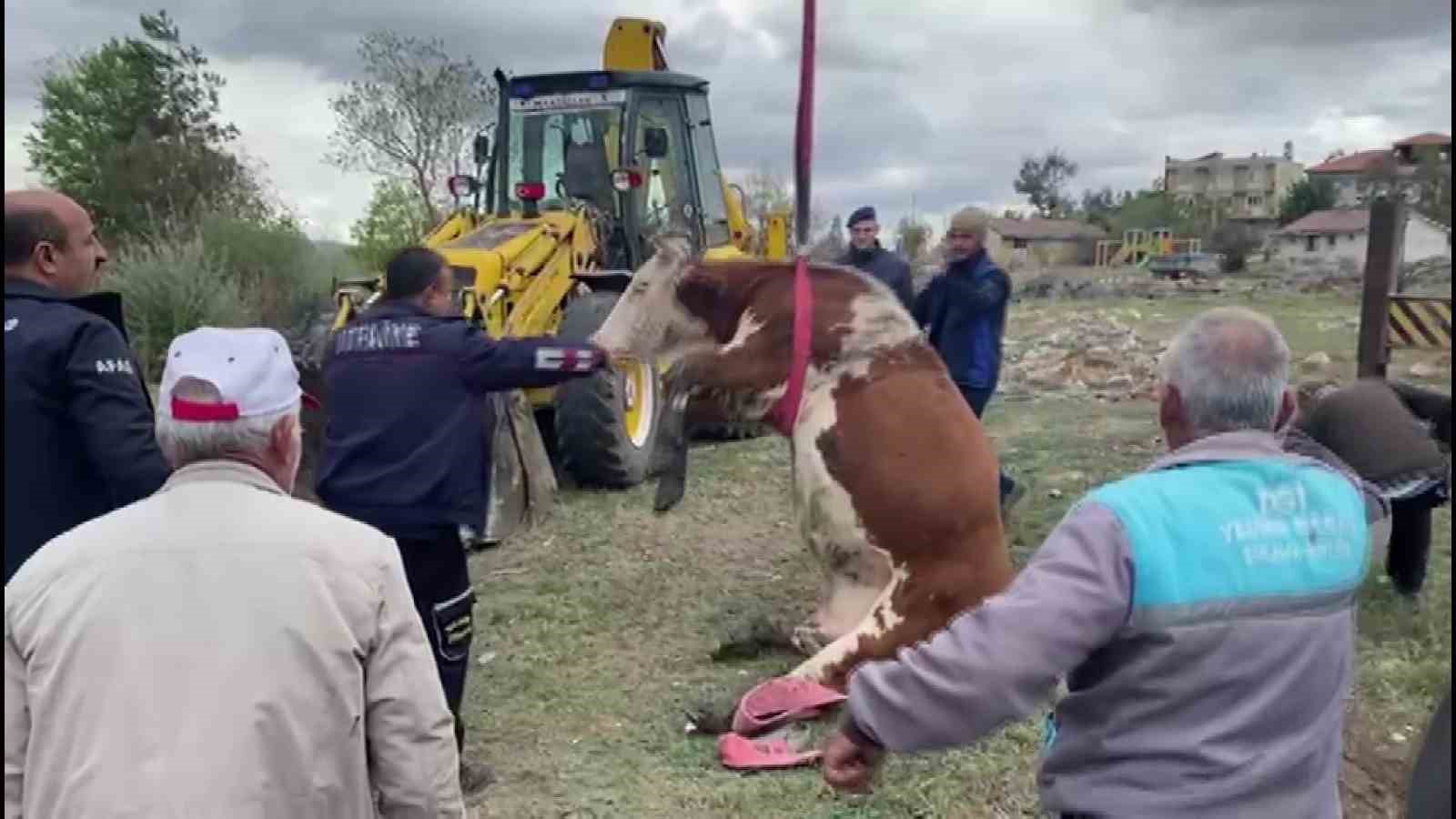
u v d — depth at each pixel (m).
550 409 8.54
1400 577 5.88
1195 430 2.27
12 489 3.00
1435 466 5.20
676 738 4.62
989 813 4.02
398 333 4.04
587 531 7.29
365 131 22.95
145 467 3.00
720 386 4.85
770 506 7.84
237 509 2.09
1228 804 2.09
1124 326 19.33
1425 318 7.55
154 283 13.77
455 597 4.11
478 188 9.43
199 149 22.28
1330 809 2.20
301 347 7.04
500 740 4.62
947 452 4.66
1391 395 5.31
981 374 6.52
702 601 6.12
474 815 4.04
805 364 4.79
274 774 1.99
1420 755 1.94
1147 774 2.11
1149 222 73.31
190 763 1.95
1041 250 70.94
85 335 3.05
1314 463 2.26
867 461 4.64
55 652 2.02
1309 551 2.16
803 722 4.50
